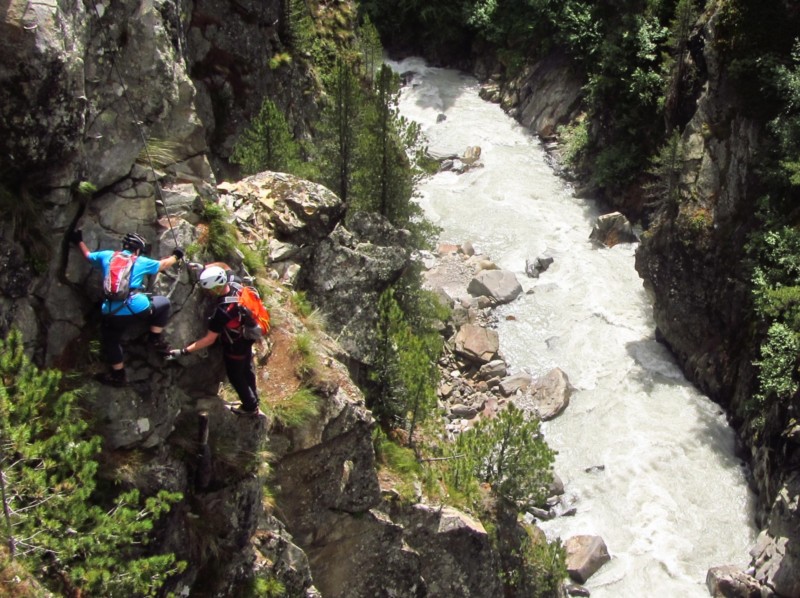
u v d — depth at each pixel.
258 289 15.24
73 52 10.06
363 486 15.46
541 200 39.94
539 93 45.50
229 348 11.90
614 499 26.31
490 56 50.28
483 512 19.67
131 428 11.04
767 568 23.05
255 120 23.91
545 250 36.66
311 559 15.14
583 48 43.31
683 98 33.88
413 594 16.39
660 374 30.83
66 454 9.74
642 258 32.19
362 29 34.16
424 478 18.36
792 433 23.94
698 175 30.27
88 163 10.92
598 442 28.22
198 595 12.09
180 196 11.91
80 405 10.74
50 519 9.55
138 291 10.77
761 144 28.42
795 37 28.42
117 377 10.92
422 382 19.20
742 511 26.02
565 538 24.88
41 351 10.61
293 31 30.66
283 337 15.05
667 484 26.73
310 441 14.41
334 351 16.45
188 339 11.88
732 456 27.70
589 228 38.34
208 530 12.05
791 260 25.86
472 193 40.25
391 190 26.11
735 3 29.00
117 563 10.24
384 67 25.27
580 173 41.44
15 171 10.09
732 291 28.86
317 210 18.16
